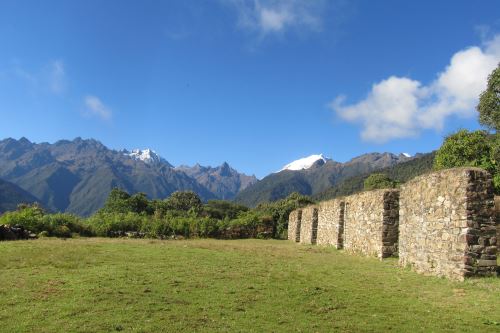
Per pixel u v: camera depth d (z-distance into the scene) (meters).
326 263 16.17
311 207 32.44
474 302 9.47
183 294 9.55
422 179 14.40
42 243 19.16
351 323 8.00
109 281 10.41
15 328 7.03
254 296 9.66
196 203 64.94
